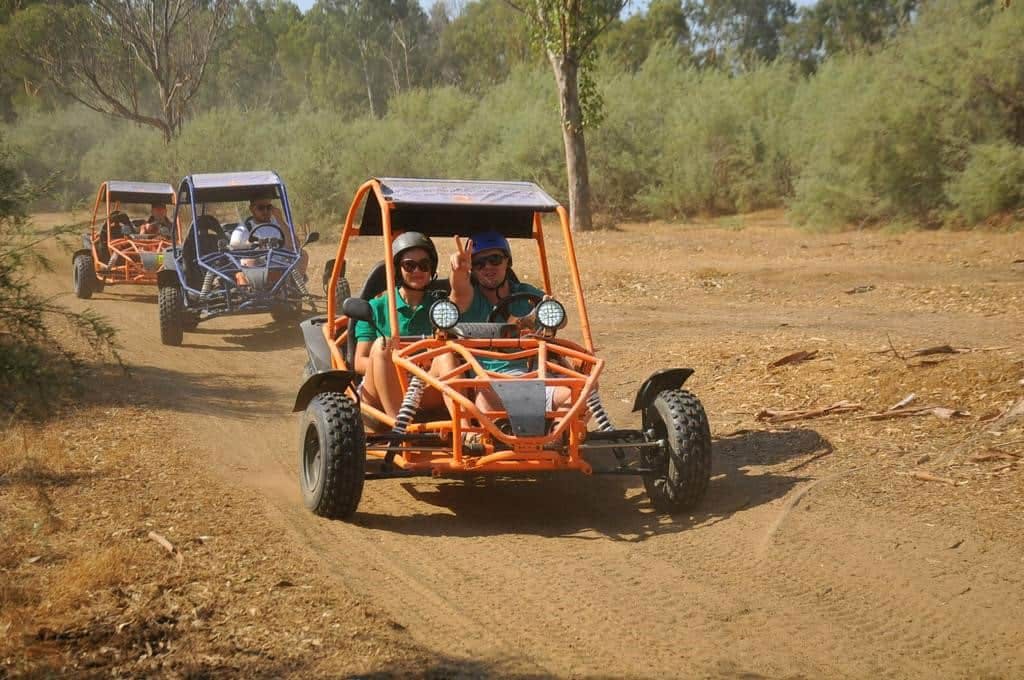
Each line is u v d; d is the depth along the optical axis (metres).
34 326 5.48
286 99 84.88
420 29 95.38
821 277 19.88
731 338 13.33
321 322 9.41
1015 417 8.55
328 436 6.86
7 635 5.07
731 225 31.73
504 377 7.08
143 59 46.31
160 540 6.40
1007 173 25.94
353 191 36.38
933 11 30.03
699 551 6.41
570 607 5.57
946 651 4.99
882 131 28.22
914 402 9.44
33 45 44.53
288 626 5.21
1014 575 5.77
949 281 18.69
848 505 7.02
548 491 7.85
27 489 7.28
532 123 37.66
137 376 12.37
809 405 9.88
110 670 4.80
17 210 5.70
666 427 7.16
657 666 4.88
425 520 7.15
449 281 8.69
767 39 90.56
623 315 16.25
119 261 20.30
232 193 16.52
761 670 4.83
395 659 4.86
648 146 37.28
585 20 29.88
